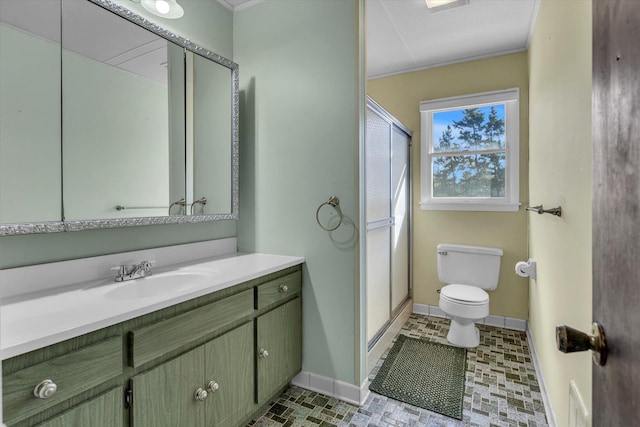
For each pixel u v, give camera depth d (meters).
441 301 2.55
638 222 0.42
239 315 1.47
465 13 2.26
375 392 1.91
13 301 1.12
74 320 0.95
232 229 2.13
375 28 2.45
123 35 1.52
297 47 1.91
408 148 3.15
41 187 1.25
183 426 1.22
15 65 1.19
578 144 1.23
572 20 1.31
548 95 1.81
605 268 0.52
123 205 1.52
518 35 2.55
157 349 1.12
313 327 1.91
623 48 0.46
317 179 1.87
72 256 1.38
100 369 0.97
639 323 0.42
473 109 2.99
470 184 3.02
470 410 1.75
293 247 1.95
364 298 1.84
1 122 1.16
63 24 1.32
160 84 1.67
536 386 1.97
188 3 1.87
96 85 1.42
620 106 0.47
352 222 1.78
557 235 1.58
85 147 1.39
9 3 1.18
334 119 1.82
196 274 1.58
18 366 0.80
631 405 0.44
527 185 2.75
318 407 1.78
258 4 2.04
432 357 2.32
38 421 0.84
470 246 2.91
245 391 1.51
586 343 0.55
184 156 1.78
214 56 1.90
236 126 2.02
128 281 1.41
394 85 3.24
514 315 2.84
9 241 1.20
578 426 1.19
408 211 3.17
